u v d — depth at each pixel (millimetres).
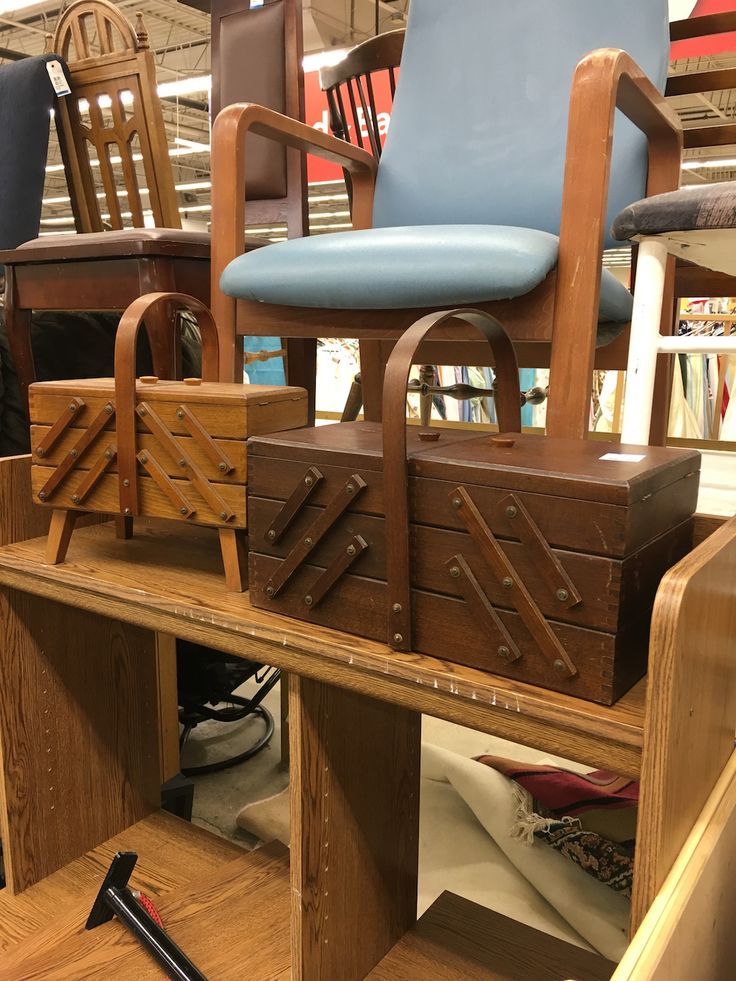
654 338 898
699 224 796
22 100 1755
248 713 1532
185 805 1273
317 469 645
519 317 919
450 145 1396
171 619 746
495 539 565
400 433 584
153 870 1059
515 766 1239
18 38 6969
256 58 1668
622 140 1236
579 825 1110
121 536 957
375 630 645
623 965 468
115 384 762
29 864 1019
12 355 1456
